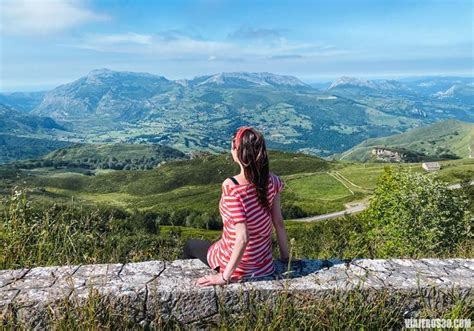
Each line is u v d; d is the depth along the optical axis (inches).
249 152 140.4
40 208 234.5
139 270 162.7
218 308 144.9
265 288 145.3
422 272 163.6
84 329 132.6
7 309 136.5
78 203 261.0
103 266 166.7
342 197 4411.9
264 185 142.6
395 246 604.4
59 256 204.2
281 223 160.6
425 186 673.0
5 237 205.5
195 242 175.2
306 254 335.9
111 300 140.9
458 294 151.2
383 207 727.7
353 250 329.7
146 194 6215.6
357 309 144.2
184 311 144.2
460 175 4247.0
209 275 150.8
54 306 138.2
